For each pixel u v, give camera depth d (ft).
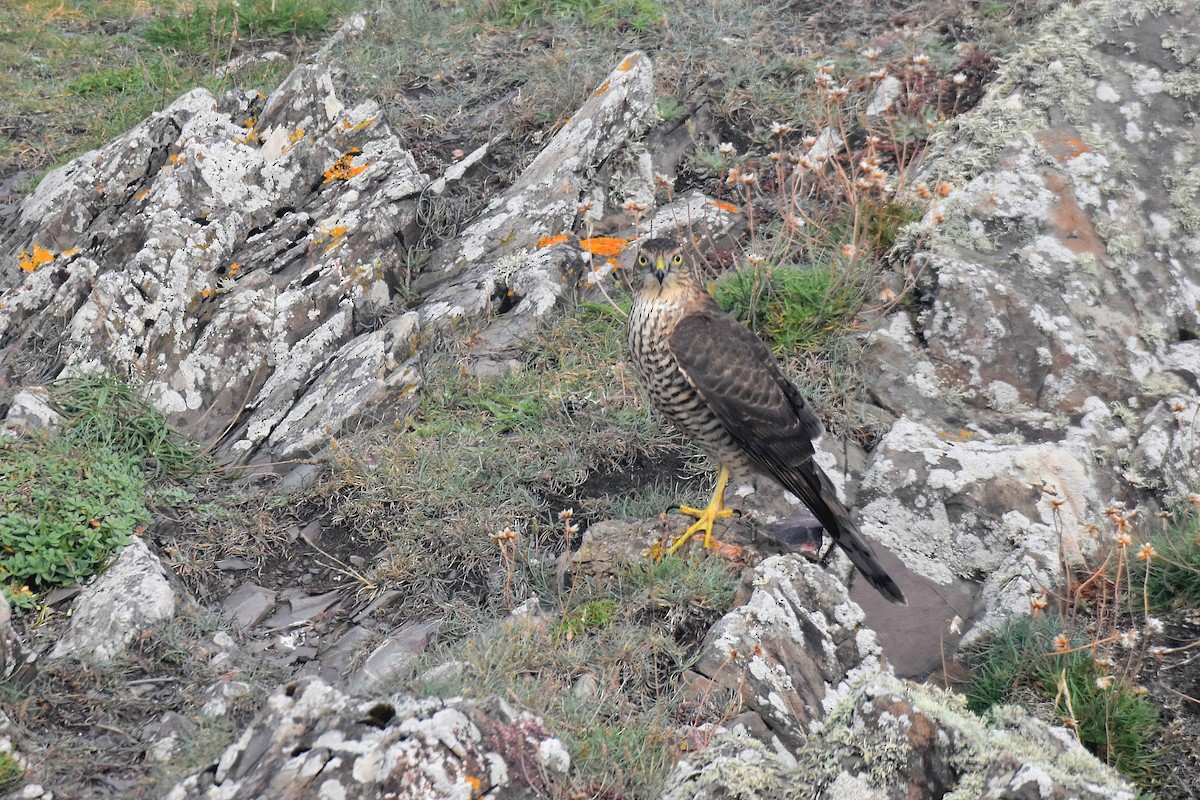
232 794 20.30
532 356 40.19
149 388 39.83
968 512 33.27
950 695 22.25
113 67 65.67
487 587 31.94
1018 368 37.70
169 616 29.86
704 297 31.94
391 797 20.04
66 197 49.16
